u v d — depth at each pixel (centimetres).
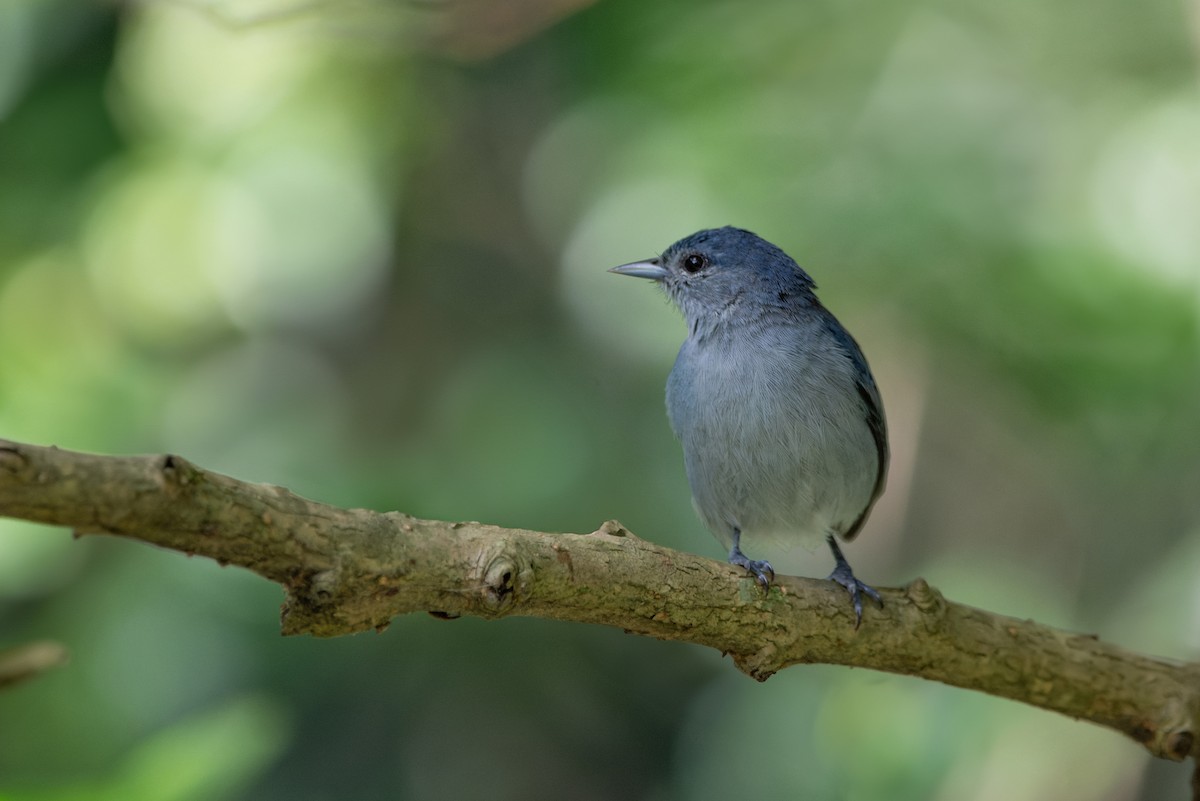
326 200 1396
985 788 1191
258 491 491
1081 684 751
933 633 718
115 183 1248
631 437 1315
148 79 1290
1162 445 1321
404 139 1389
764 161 1379
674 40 1309
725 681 1230
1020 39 1455
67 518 443
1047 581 1421
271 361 1402
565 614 610
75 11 1128
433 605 550
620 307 1408
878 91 1423
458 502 1084
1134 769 1198
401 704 1088
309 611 517
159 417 1222
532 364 1312
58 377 1209
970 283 1331
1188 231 1291
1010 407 1452
